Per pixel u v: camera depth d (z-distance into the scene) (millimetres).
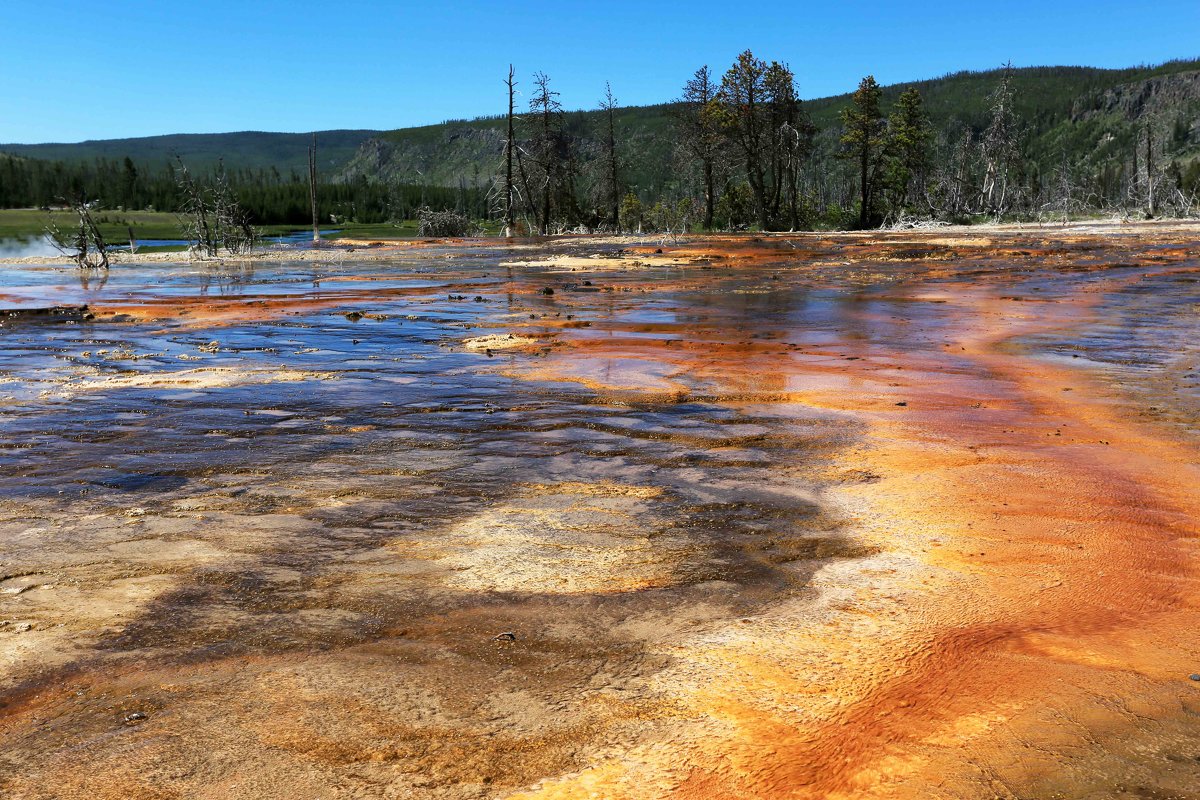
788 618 3547
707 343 11398
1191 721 2730
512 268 27312
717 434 6648
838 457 5984
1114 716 2770
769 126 59250
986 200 69750
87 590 3824
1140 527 4562
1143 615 3537
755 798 2387
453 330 13023
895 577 3969
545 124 57719
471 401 7918
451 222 62031
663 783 2453
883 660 3178
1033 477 5461
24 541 4438
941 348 10906
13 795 2398
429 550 4320
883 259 28109
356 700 2900
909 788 2418
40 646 3303
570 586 3881
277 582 3922
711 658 3201
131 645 3314
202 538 4484
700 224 69250
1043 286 18984
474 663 3168
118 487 5379
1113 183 124250
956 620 3512
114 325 14008
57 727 2746
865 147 62375
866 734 2695
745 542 4430
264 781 2459
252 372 9500
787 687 2990
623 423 7031
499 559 4199
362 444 6430
